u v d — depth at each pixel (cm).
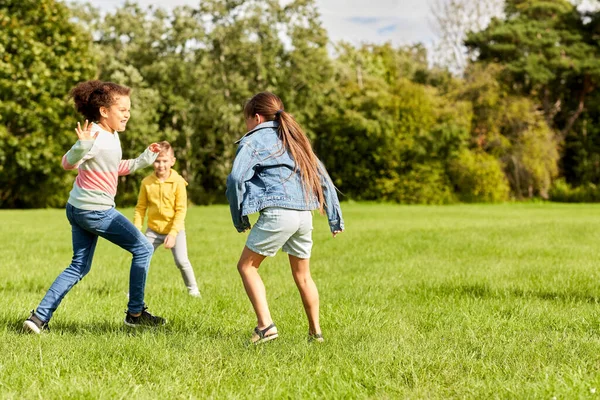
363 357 371
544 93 4466
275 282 734
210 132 3794
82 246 462
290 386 319
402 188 3747
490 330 466
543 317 509
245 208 389
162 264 918
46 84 2930
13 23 2858
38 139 2897
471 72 4150
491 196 3797
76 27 3136
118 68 3562
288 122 409
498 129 3912
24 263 879
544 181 3906
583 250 1039
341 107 3816
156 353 376
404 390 317
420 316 523
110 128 454
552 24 4425
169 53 3744
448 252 1045
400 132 3791
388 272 814
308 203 398
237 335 439
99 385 315
